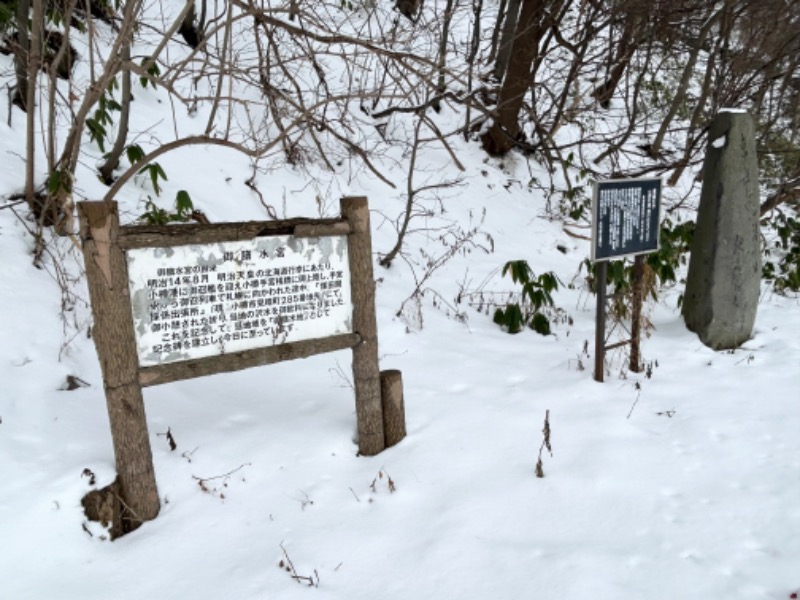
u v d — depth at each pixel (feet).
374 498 9.98
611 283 19.13
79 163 16.97
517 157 30.50
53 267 13.80
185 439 10.97
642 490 10.02
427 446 11.30
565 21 34.88
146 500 9.46
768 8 32.76
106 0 20.36
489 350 15.79
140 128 20.04
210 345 9.67
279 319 10.14
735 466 10.64
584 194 29.30
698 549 8.71
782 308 19.70
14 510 8.83
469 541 8.96
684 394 13.26
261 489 10.11
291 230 10.06
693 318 16.72
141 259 9.04
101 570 8.59
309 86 25.89
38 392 11.29
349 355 14.82
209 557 8.84
